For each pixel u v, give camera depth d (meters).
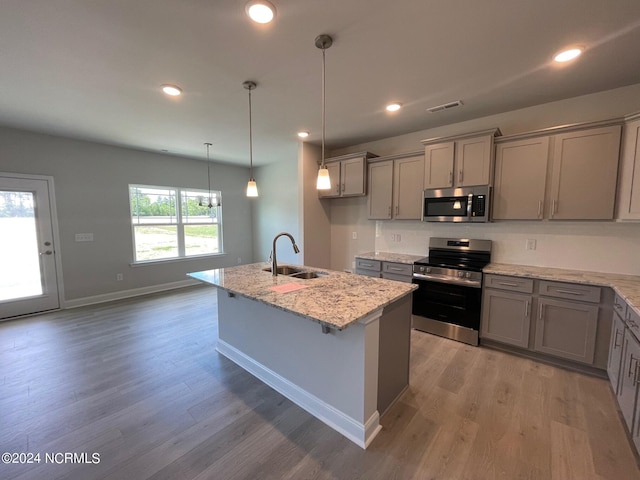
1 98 2.66
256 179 6.38
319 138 4.05
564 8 1.52
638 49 1.90
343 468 1.56
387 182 3.78
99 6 1.48
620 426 1.83
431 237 3.66
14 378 2.40
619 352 2.01
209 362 2.69
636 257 2.51
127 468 1.56
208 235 5.92
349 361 1.75
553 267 2.89
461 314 3.00
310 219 4.42
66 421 1.91
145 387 2.29
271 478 1.50
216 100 2.72
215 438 1.77
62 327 3.48
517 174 2.81
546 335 2.56
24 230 3.82
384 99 2.71
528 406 2.04
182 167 5.36
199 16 1.57
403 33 1.74
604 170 2.40
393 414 1.97
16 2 1.43
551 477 1.49
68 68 2.13
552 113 2.80
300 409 2.05
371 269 3.66
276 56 1.99
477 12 1.55
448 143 3.12
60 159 4.02
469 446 1.69
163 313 4.01
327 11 1.54
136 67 2.12
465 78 2.31
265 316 2.34
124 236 4.70
